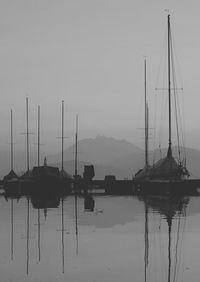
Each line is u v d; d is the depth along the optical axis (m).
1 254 26.05
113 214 44.69
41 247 27.92
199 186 74.00
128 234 32.31
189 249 26.97
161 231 33.50
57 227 36.03
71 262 24.00
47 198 69.31
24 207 53.22
